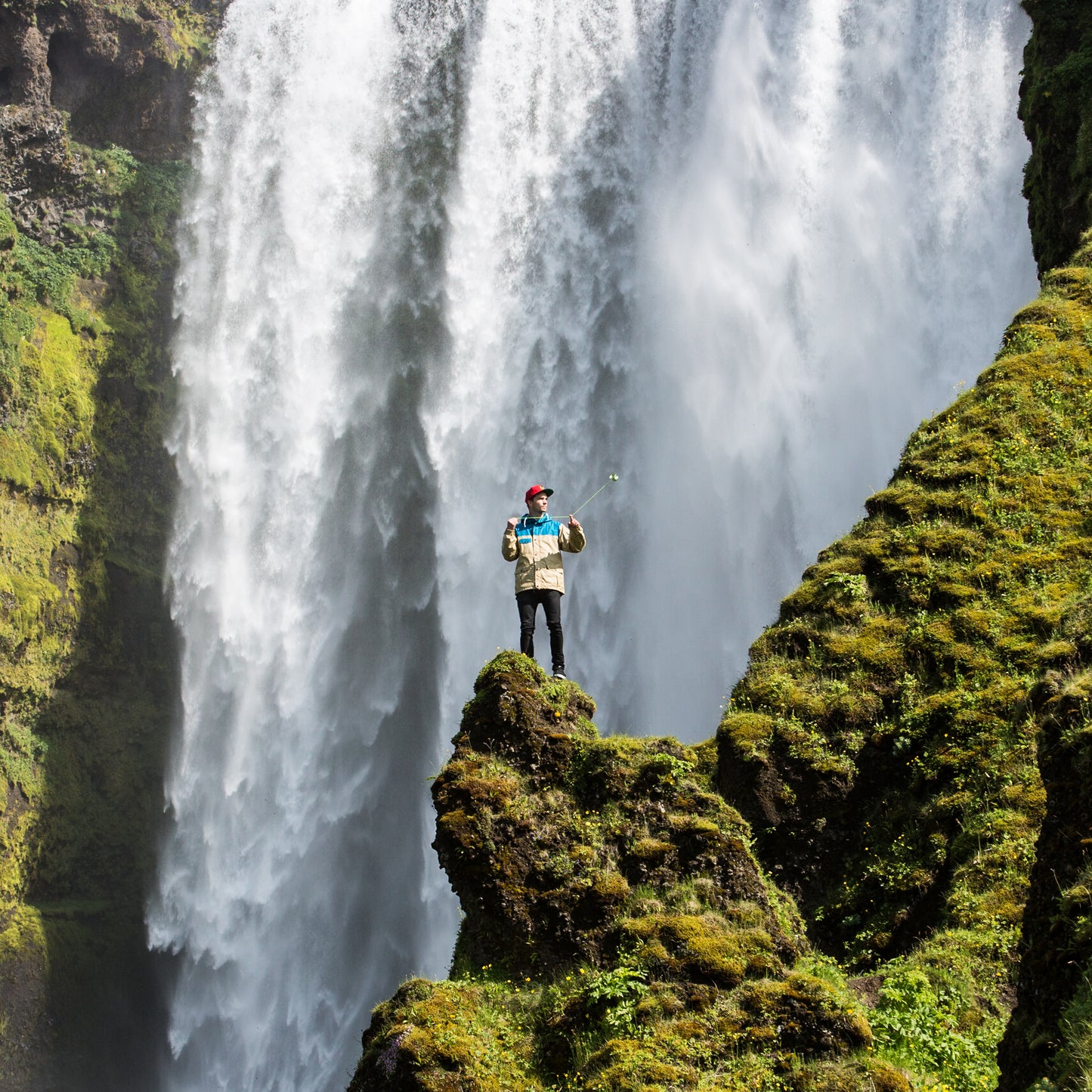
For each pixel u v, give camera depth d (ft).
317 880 130.62
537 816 36.55
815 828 42.32
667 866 34.78
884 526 51.49
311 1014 125.39
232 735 136.36
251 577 140.26
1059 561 47.78
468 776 37.37
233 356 144.66
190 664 137.59
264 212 147.33
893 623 47.19
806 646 47.65
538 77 142.41
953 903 37.09
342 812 132.36
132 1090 119.44
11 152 133.18
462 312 140.05
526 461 134.31
